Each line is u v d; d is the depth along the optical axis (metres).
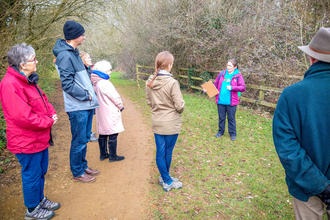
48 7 6.08
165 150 2.79
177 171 3.39
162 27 9.91
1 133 4.37
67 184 3.09
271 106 6.18
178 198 2.77
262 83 6.43
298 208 1.59
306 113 1.39
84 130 2.99
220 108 4.49
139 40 12.62
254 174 3.28
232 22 8.01
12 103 2.00
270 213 2.50
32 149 2.21
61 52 2.70
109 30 9.59
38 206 2.45
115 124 3.49
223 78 4.32
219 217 2.45
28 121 2.06
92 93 2.98
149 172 3.39
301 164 1.38
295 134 1.46
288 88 1.48
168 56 2.49
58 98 8.69
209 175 3.28
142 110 7.20
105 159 3.82
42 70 6.86
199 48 8.46
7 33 4.74
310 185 1.38
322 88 1.37
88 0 6.82
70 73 2.70
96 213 2.54
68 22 2.73
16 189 2.94
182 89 10.80
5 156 3.78
